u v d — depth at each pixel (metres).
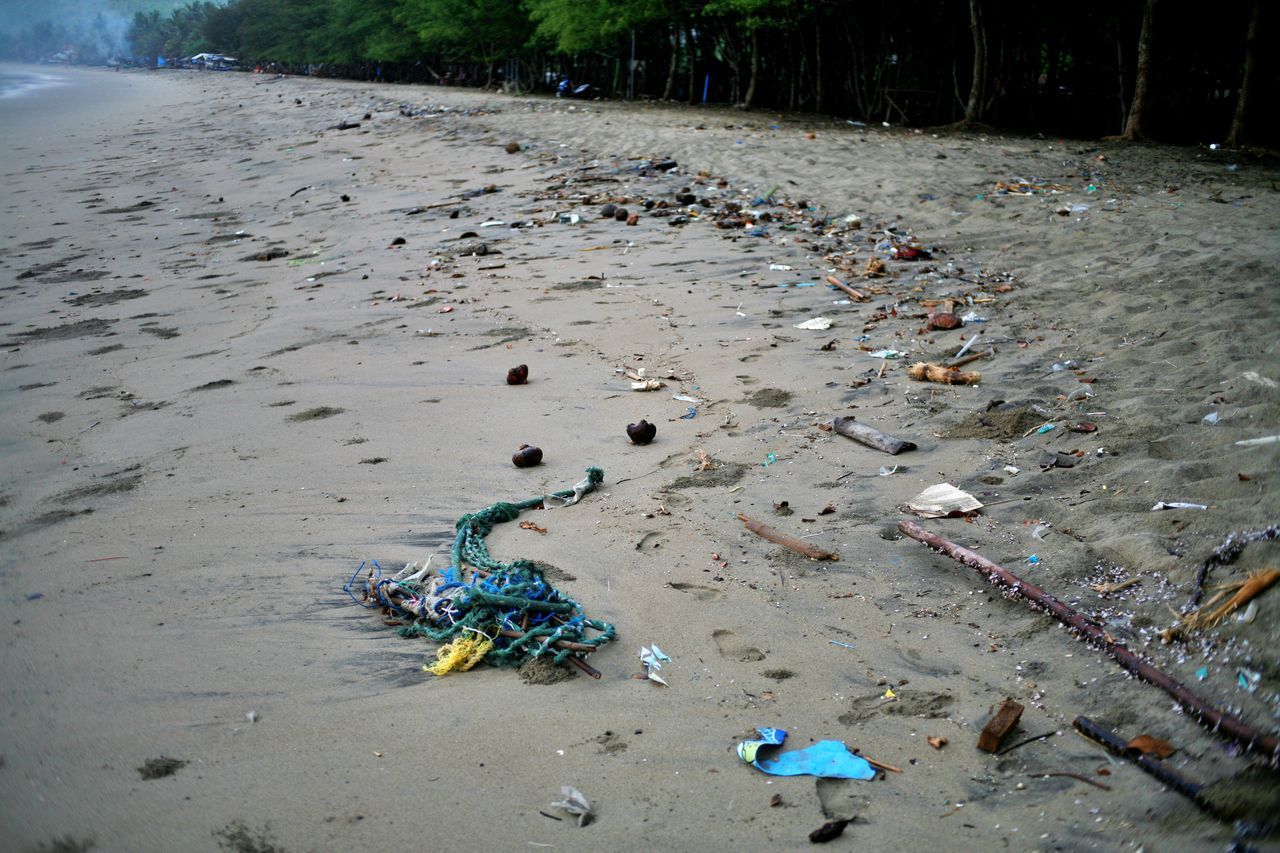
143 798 3.17
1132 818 2.83
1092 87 22.50
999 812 2.91
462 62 42.88
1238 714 3.18
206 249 12.67
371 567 4.61
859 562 4.36
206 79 58.28
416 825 2.98
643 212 12.38
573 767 3.20
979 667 3.60
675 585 4.27
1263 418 5.16
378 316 8.90
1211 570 3.90
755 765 3.16
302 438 6.23
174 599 4.41
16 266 12.38
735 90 28.81
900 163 14.84
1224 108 20.41
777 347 7.25
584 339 7.78
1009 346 7.00
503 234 11.69
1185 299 7.63
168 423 6.70
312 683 3.74
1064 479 4.91
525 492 5.28
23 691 3.79
